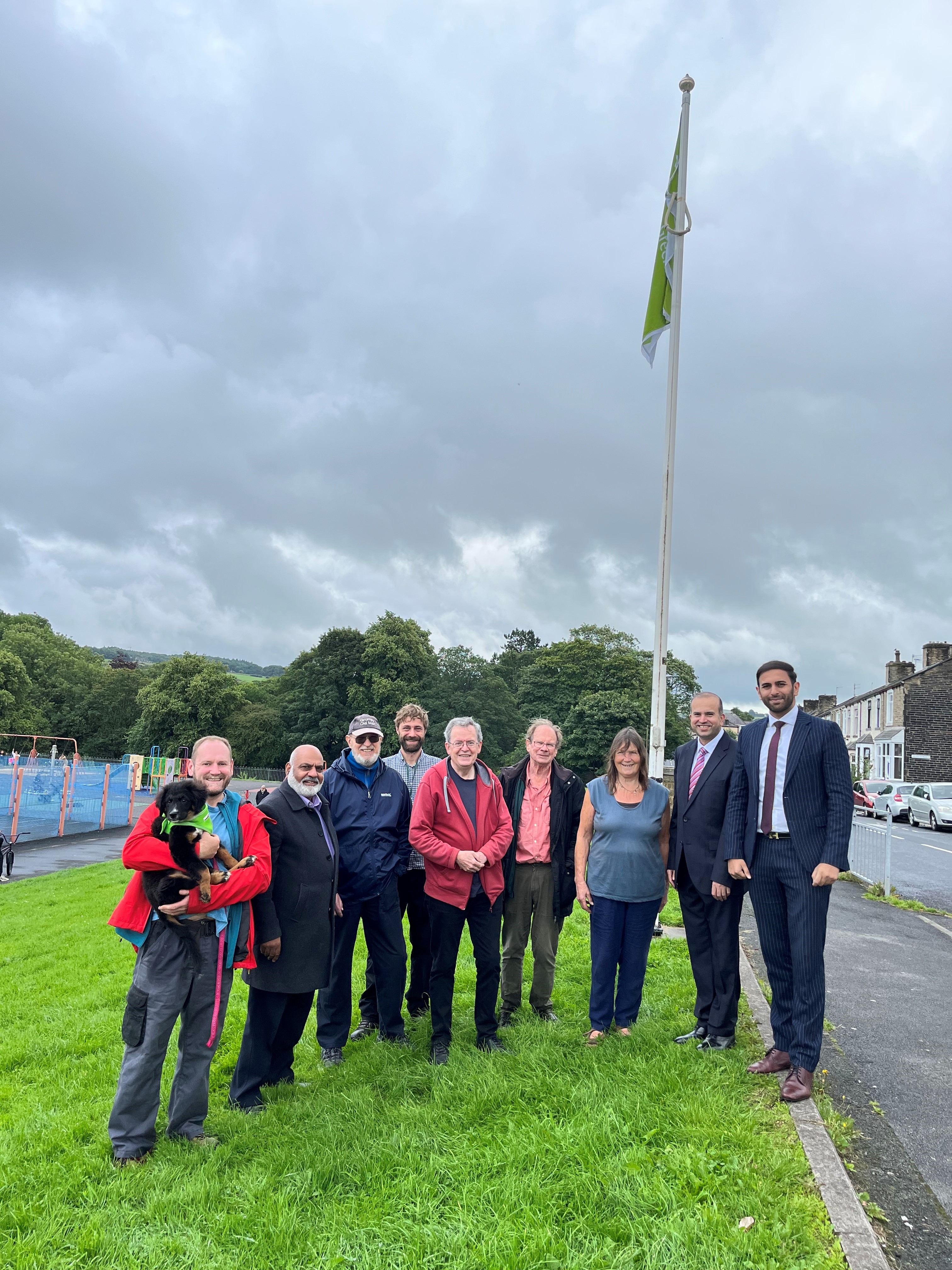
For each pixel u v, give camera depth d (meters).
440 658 71.25
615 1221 2.91
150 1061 3.74
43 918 11.03
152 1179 3.43
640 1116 3.69
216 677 67.44
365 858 5.00
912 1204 3.21
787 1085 3.99
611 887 5.04
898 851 17.94
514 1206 3.04
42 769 29.36
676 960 6.81
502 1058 4.57
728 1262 2.65
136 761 37.19
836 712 64.25
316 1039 5.26
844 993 6.08
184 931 3.85
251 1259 2.82
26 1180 3.53
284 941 4.36
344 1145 3.63
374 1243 2.89
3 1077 5.06
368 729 5.11
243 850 4.10
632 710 59.34
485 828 4.89
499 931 4.96
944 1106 4.11
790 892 4.29
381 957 5.10
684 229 9.40
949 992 6.21
